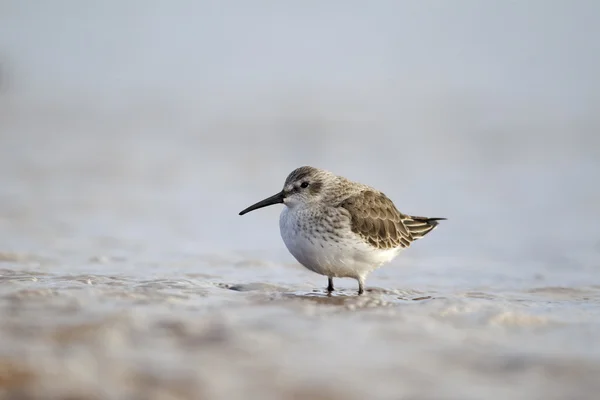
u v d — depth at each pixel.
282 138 22.61
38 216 14.30
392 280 10.99
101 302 7.89
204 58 30.72
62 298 7.92
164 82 28.17
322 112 25.23
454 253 13.01
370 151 21.50
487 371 5.97
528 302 9.25
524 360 6.26
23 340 6.40
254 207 10.18
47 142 21.14
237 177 18.56
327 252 9.86
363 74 29.48
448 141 22.69
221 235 13.77
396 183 18.36
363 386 5.57
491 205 16.64
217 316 7.41
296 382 5.61
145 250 12.23
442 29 33.22
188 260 11.63
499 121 24.69
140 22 33.56
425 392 5.50
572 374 5.93
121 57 30.27
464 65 30.41
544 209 16.31
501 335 7.11
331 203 9.99
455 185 18.27
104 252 11.87
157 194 16.73
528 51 31.64
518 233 14.48
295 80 28.75
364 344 6.61
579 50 31.67
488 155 21.33
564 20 33.91
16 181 17.12
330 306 8.42
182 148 21.25
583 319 7.96
